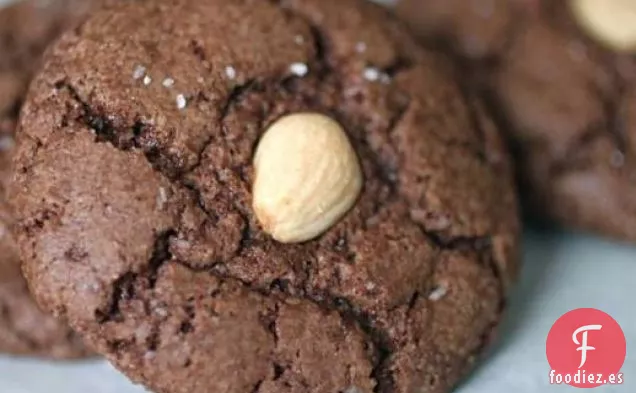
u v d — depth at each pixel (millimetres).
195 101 139
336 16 155
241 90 143
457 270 146
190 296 132
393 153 148
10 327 154
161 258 133
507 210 157
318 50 151
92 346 132
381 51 154
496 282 151
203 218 135
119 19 144
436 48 180
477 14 183
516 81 177
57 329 153
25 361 156
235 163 138
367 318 139
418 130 151
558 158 173
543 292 164
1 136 157
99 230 132
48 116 138
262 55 145
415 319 141
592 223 173
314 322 136
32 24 172
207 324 132
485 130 163
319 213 138
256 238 137
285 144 140
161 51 141
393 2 200
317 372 135
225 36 144
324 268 138
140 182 133
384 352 140
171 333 132
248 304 134
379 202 145
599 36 177
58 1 174
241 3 149
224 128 139
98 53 140
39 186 135
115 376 153
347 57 152
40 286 133
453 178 151
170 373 132
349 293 138
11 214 148
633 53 175
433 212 147
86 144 135
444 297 145
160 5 146
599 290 164
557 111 173
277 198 137
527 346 155
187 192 135
